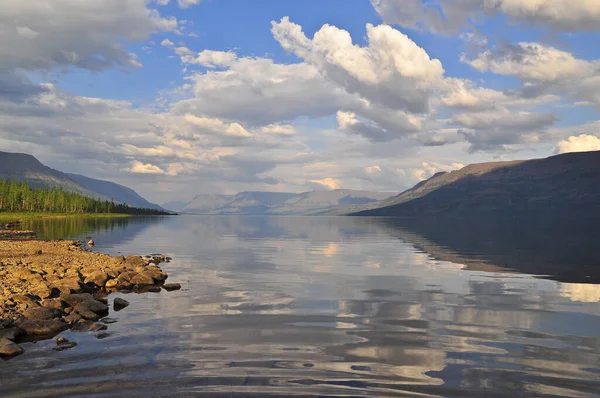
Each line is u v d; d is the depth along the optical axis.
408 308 20.86
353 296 23.91
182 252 51.44
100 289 26.61
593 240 72.44
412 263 39.94
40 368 12.78
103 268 32.69
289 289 26.12
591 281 29.48
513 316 19.27
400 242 70.38
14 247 49.03
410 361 13.45
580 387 11.55
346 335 16.20
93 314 19.16
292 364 13.12
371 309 20.61
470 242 69.75
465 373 12.48
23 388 11.35
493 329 17.14
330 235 93.44
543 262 40.59
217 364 13.11
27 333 16.27
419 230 122.69
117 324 17.86
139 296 24.12
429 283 28.50
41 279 27.47
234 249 55.94
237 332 16.62
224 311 20.23
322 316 19.23
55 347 14.80
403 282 28.86
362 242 70.38
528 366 13.07
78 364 13.12
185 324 17.84
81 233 88.56
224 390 11.24
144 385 11.54
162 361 13.36
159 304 21.91
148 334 16.34
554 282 28.98
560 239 75.69
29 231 87.75
